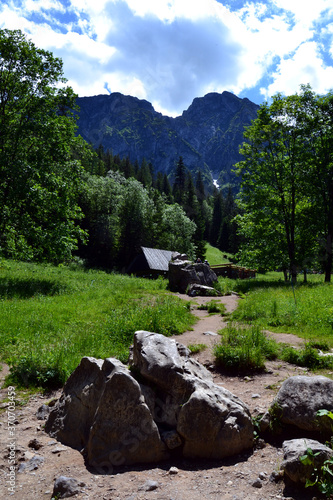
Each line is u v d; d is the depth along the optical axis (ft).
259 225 100.48
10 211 72.74
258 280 100.94
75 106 80.48
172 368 15.78
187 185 497.05
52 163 76.84
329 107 93.97
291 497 10.85
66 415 16.63
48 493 11.96
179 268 79.15
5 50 71.87
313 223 95.40
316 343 28.55
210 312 51.34
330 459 11.21
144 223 258.57
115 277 95.30
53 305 48.52
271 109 97.60
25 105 75.82
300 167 95.96
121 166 475.31
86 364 17.76
